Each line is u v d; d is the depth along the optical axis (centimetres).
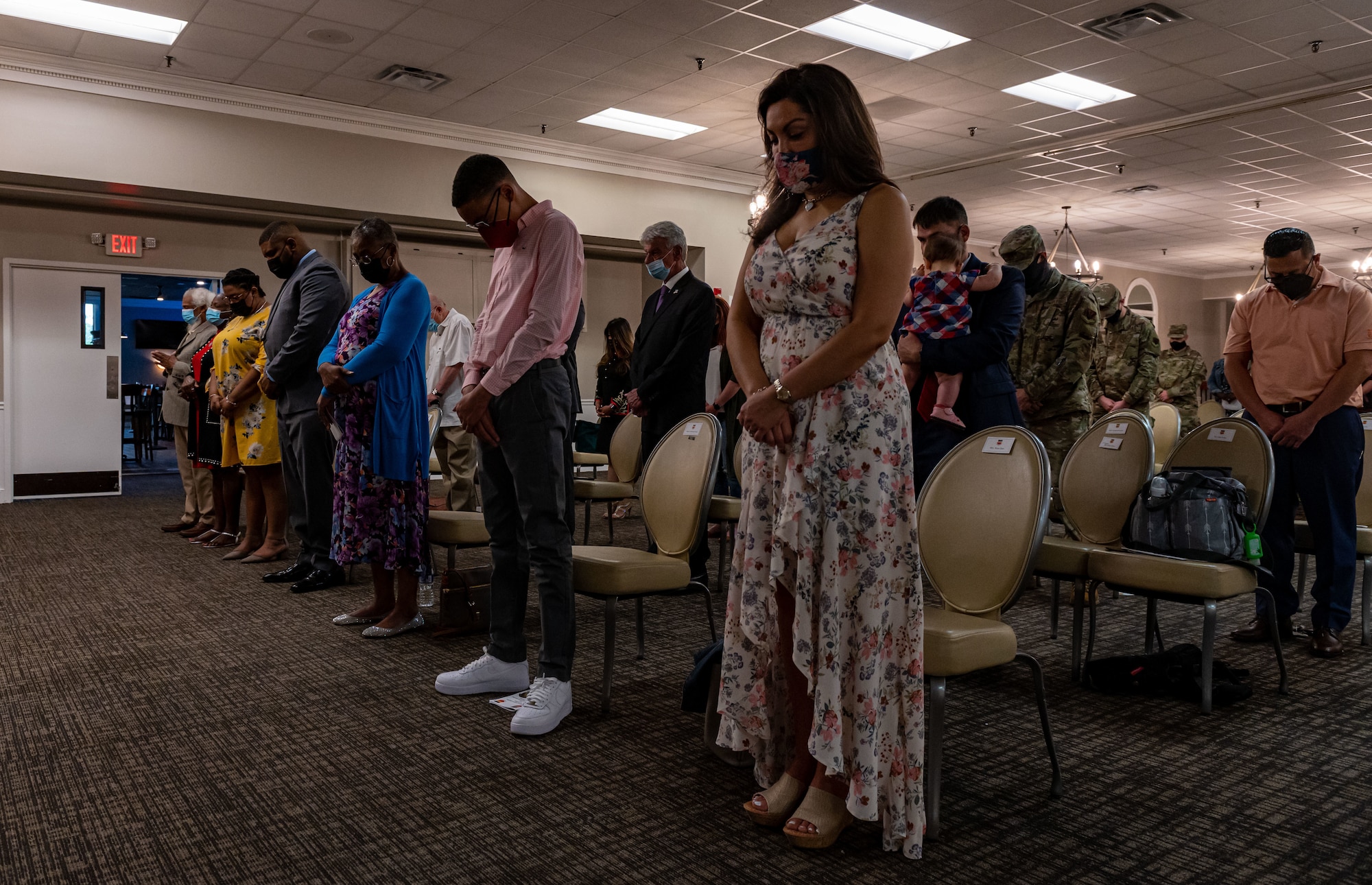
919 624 177
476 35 708
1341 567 332
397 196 923
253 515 503
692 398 428
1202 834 187
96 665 304
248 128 841
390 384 327
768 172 197
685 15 668
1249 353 363
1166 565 271
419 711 260
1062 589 449
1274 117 870
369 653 319
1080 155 1016
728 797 205
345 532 336
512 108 887
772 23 682
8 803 201
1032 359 406
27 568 476
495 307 257
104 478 870
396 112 899
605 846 181
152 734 242
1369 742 242
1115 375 565
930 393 327
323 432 418
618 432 534
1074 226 1421
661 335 433
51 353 845
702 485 272
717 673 226
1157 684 281
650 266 438
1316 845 183
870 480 174
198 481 590
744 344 196
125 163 785
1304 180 1123
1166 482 288
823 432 174
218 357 495
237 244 941
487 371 262
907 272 173
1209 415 884
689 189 1126
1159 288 1875
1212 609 265
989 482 219
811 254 176
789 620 189
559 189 1027
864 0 638
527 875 170
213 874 170
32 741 237
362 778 214
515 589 277
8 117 738
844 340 170
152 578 450
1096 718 262
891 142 982
